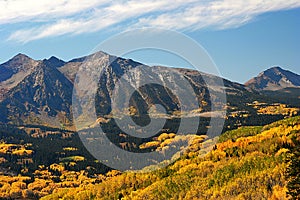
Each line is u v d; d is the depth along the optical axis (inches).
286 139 4837.6
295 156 2691.9
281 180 3705.7
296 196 2672.2
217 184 4249.5
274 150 4803.2
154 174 4785.9
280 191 3548.2
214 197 4057.6
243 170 4377.5
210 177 4409.5
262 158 4576.8
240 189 3976.4
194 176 4532.5
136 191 4665.4
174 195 4323.3
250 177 4033.0
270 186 3789.4
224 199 3966.5
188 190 4298.7
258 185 3887.8
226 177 4318.4
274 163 4205.2
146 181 4790.8
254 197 3750.0
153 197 4429.1
